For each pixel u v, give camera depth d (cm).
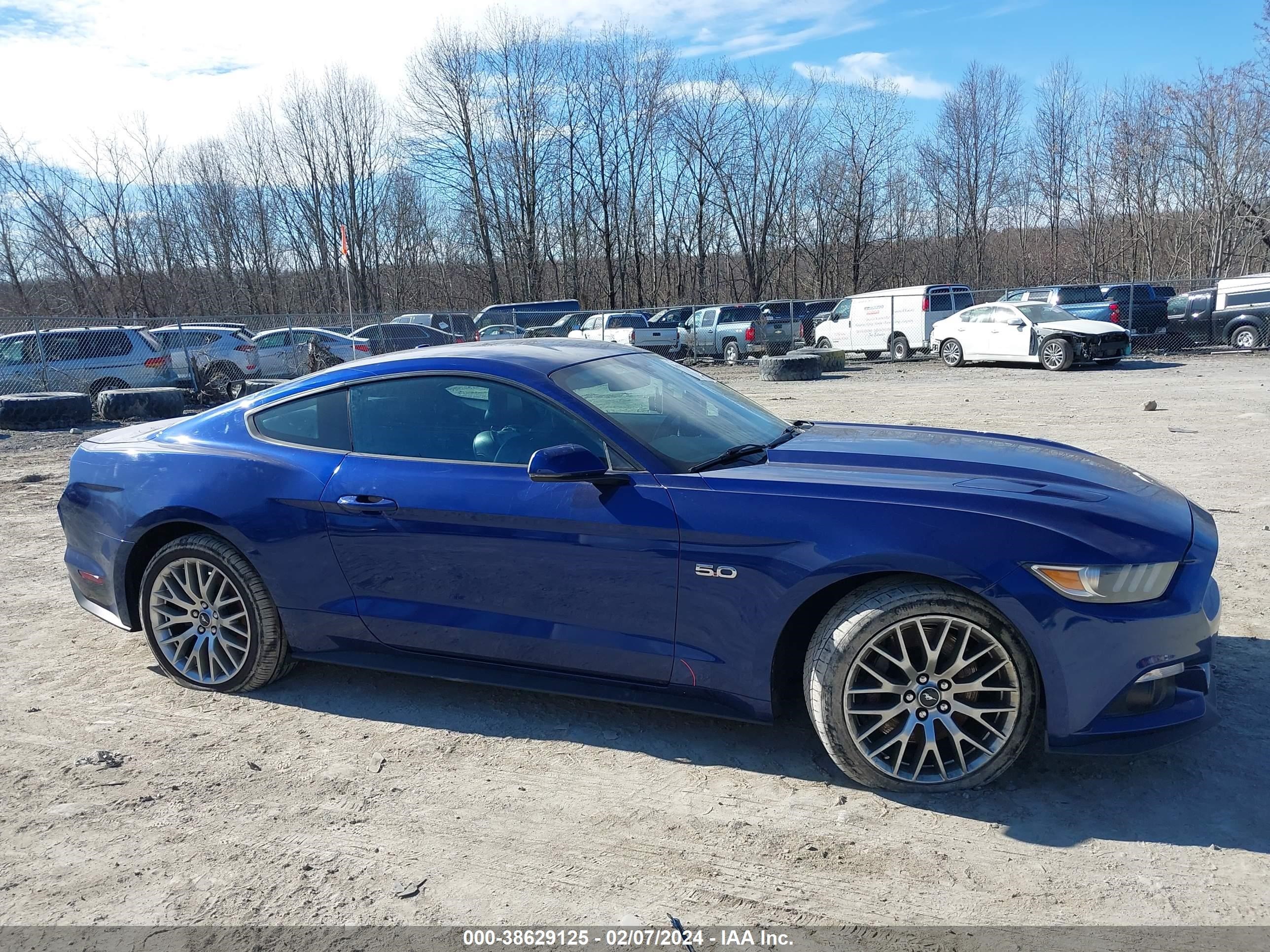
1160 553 276
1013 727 279
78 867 265
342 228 2392
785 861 259
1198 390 1442
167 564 382
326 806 296
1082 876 247
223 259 4672
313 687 392
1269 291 2117
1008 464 330
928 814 281
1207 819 272
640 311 3028
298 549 359
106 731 354
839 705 286
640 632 315
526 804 294
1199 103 3634
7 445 1305
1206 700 289
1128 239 4509
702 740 335
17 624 483
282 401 385
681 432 343
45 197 3991
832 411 1343
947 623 278
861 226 4681
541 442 335
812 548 286
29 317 1739
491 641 337
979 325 2080
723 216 4788
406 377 362
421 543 339
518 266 4906
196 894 251
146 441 402
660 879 253
